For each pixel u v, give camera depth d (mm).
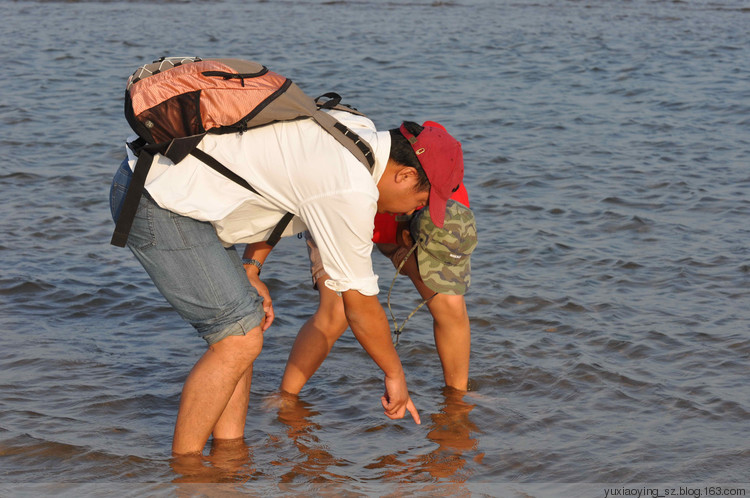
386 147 7395
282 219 7504
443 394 10000
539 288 13469
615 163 21812
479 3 63188
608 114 27969
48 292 12898
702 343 11289
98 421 9023
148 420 9117
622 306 12711
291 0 64875
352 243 6980
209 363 7816
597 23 53000
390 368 7863
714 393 9820
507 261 14836
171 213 7258
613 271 14297
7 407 9188
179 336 11531
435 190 7535
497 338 11555
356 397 9969
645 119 27156
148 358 10781
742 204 18188
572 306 12703
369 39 45188
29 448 8312
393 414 8086
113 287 13211
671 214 17609
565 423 9211
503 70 36344
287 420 9320
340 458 8430
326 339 9852
